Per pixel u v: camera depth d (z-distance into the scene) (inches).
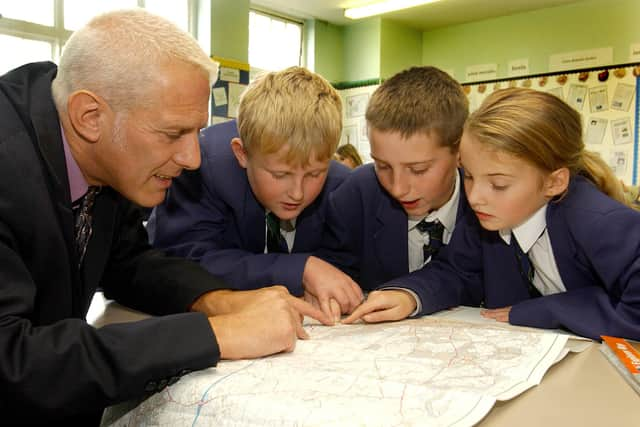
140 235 41.5
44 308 29.9
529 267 44.3
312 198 44.5
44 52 148.3
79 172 32.4
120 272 39.6
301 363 26.0
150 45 27.9
